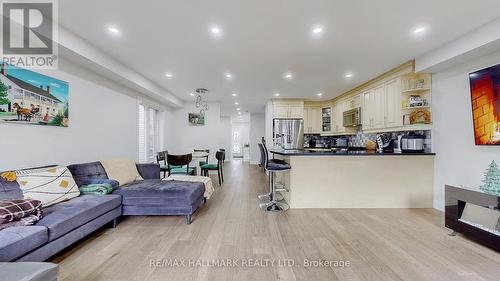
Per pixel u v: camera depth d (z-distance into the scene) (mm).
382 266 1971
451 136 3271
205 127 7438
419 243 2410
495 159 2688
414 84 3750
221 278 1803
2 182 2121
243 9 2180
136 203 3006
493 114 2543
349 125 5539
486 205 2357
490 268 1939
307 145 7301
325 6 2125
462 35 2695
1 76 2297
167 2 2072
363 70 4004
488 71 2584
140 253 2191
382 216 3271
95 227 2457
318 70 4012
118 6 2137
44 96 2736
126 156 4527
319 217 3232
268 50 3141
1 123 2299
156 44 2979
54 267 1267
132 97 4738
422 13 2230
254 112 10195
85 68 3377
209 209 3609
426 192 3682
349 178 3701
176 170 4938
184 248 2299
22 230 1732
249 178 6523
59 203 2412
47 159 2783
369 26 2486
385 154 3652
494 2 2049
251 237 2566
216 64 3734
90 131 3523
